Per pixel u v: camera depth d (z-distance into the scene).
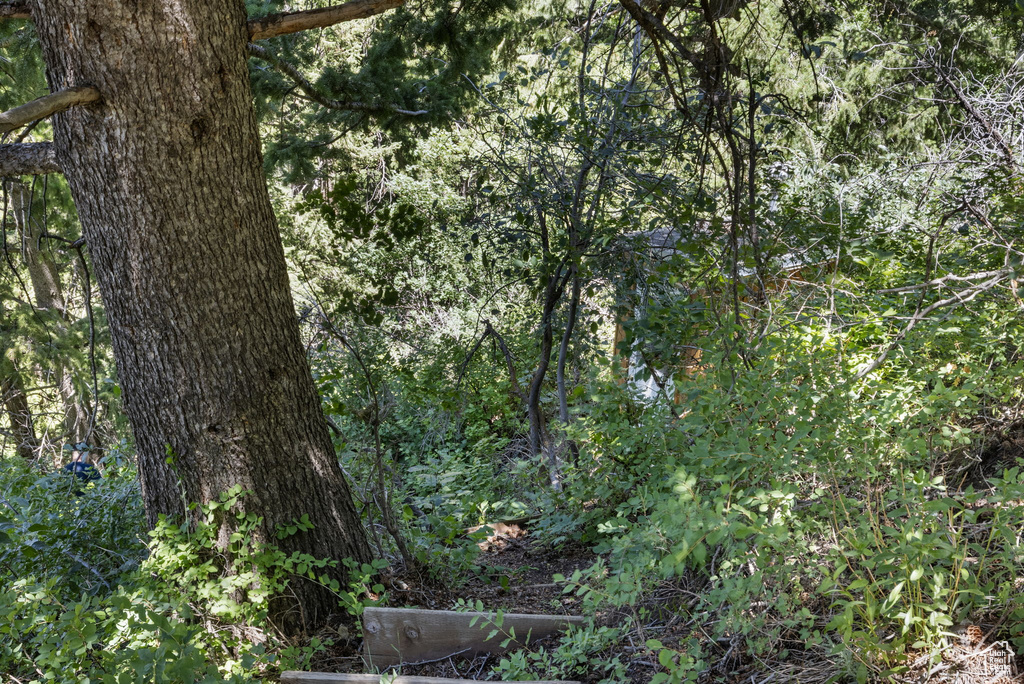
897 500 2.82
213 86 3.81
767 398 3.31
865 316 4.46
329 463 4.50
